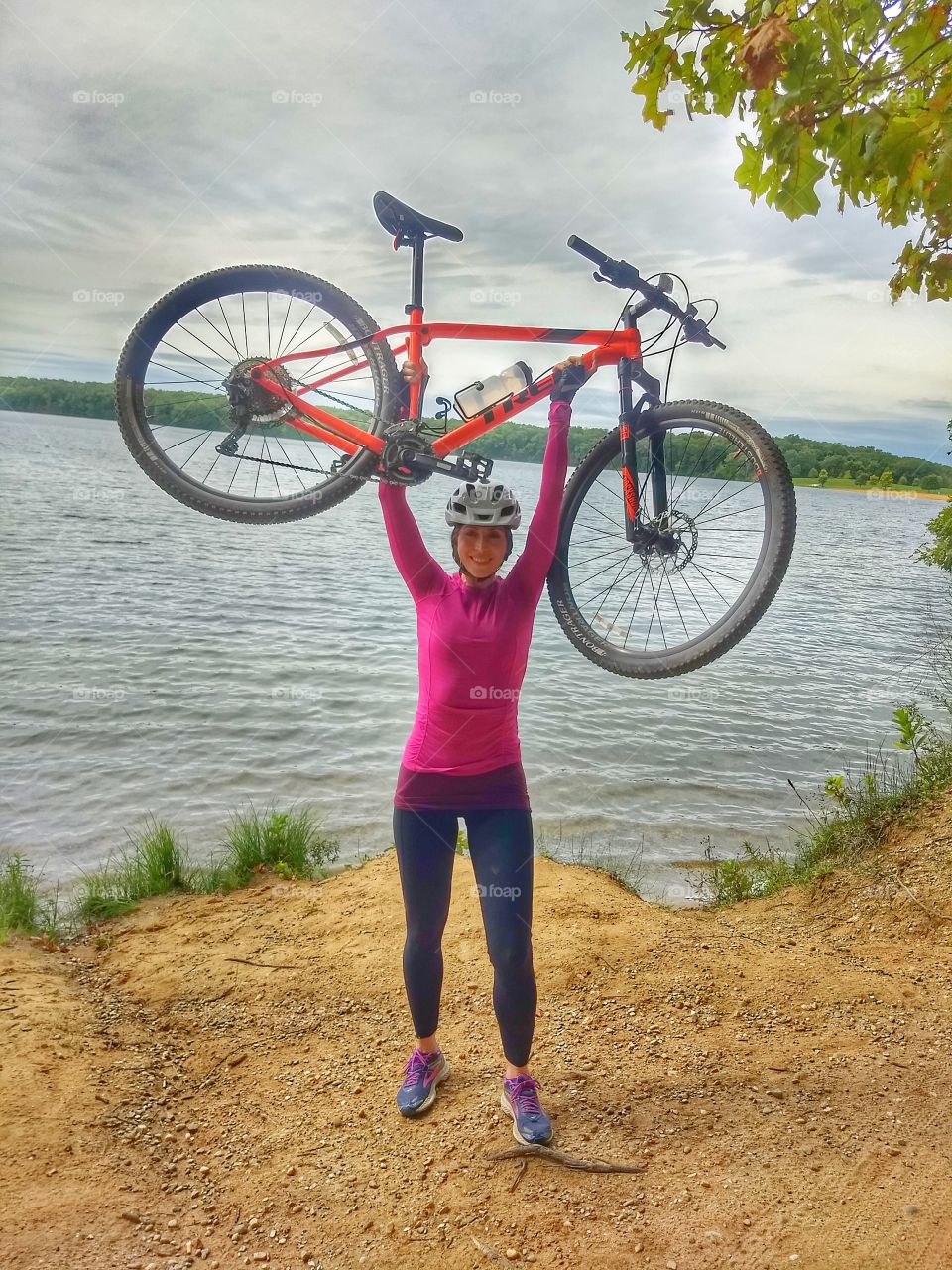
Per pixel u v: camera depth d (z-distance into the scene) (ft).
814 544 181.16
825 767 39.78
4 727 41.32
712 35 9.12
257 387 10.17
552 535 10.03
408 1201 9.20
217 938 17.15
